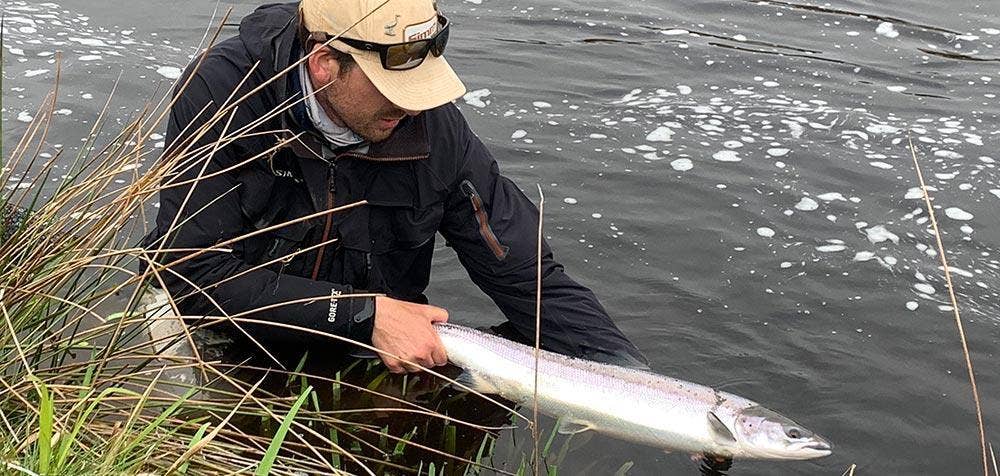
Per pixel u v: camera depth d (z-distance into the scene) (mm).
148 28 6988
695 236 4957
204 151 3510
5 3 7168
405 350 3654
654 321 4270
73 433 2287
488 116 6105
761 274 4672
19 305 2936
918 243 5020
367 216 3781
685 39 7457
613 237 4902
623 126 6098
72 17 7062
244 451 2982
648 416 3486
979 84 6941
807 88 6762
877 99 6652
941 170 5758
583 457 3424
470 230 3928
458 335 3721
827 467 3471
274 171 3627
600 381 3559
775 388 3885
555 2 7980
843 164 5773
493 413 3629
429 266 4172
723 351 4094
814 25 7855
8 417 2666
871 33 7762
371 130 3533
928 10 8250
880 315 4406
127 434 2506
